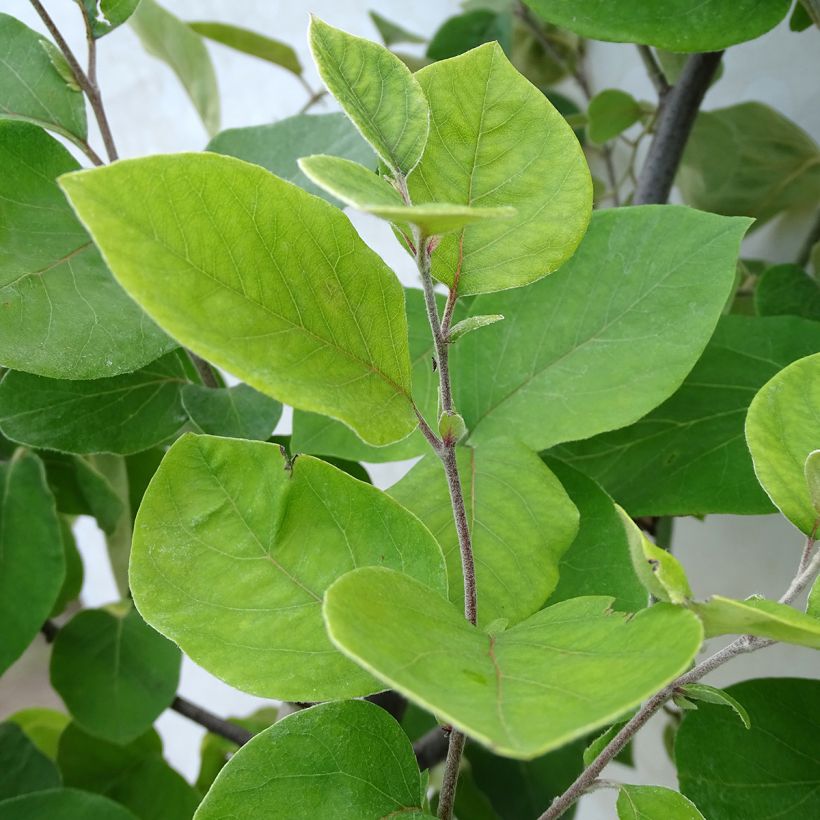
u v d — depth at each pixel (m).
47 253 0.27
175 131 0.63
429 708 0.13
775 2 0.28
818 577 0.20
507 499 0.26
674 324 0.26
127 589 0.44
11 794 0.44
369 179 0.16
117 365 0.27
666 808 0.22
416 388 0.29
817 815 0.26
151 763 0.46
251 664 0.21
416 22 0.56
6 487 0.37
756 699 0.28
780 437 0.21
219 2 0.61
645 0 0.29
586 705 0.14
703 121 0.43
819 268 0.40
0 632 0.36
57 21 0.61
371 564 0.22
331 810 0.21
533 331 0.28
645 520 0.38
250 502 0.22
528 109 0.20
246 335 0.17
